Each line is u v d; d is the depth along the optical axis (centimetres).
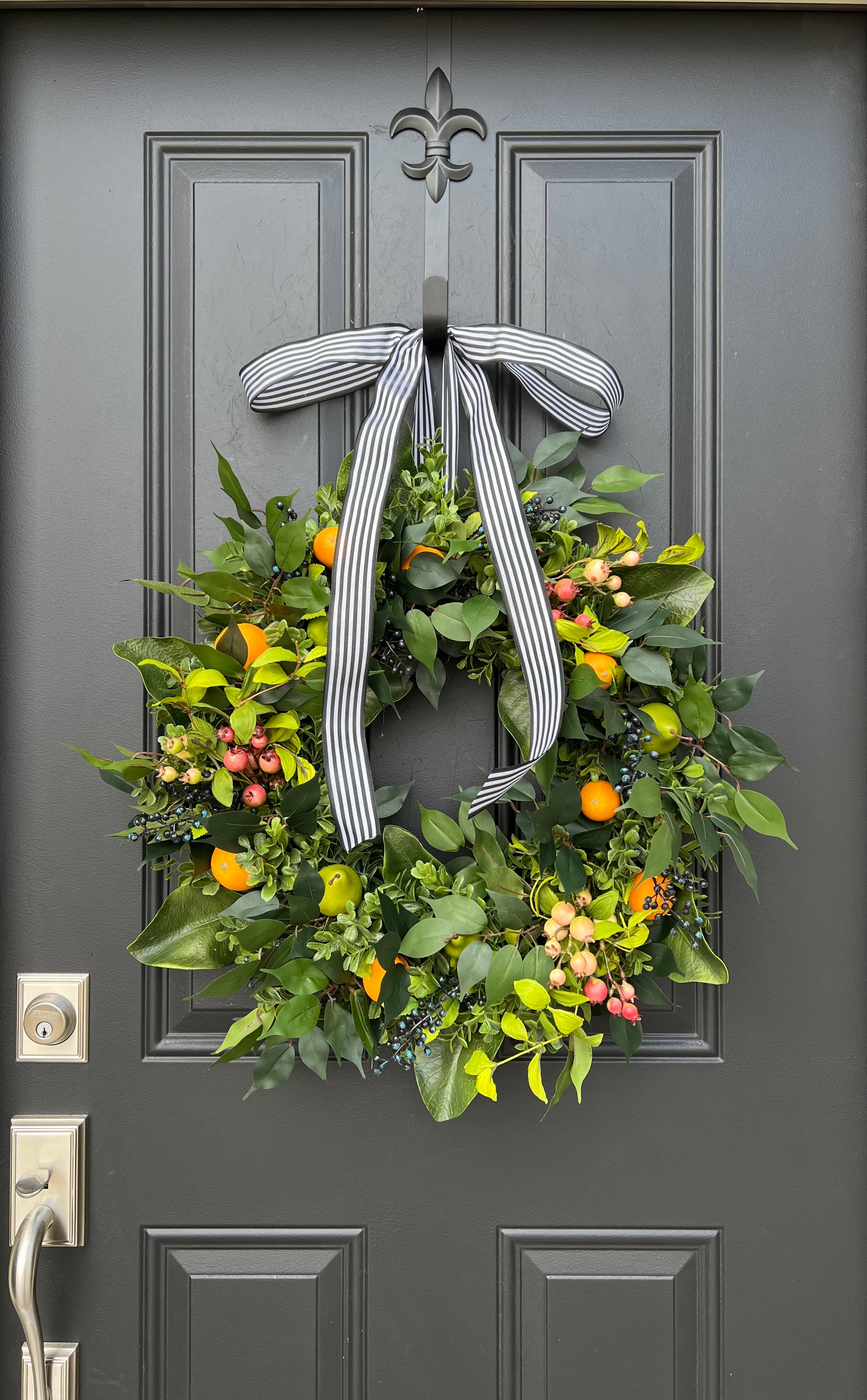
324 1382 78
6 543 80
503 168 79
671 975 70
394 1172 79
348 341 73
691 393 80
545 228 79
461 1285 78
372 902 68
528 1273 79
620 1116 79
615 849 67
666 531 80
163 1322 78
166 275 80
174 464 80
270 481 79
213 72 79
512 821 78
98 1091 79
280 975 66
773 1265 79
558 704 63
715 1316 79
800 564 80
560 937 64
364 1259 78
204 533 80
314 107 79
